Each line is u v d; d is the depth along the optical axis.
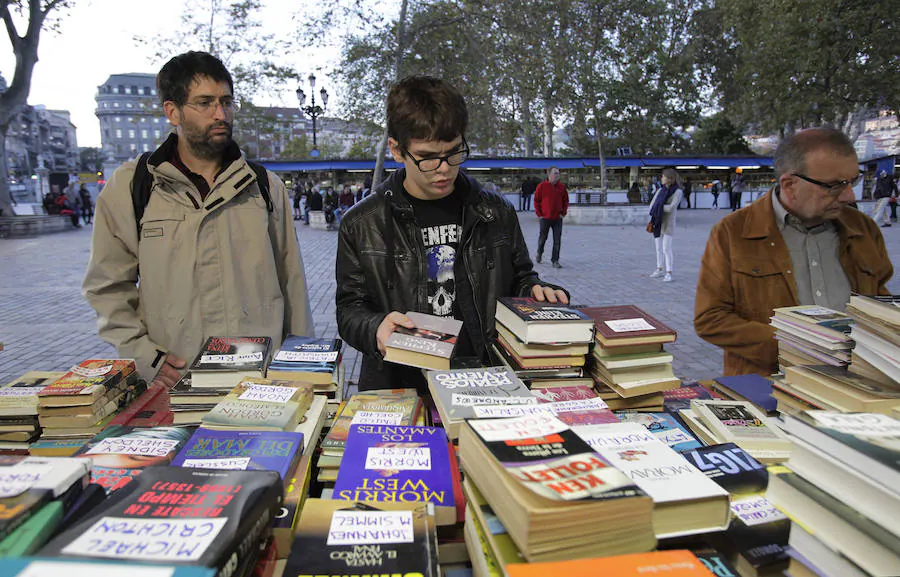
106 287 2.05
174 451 1.25
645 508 0.82
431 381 1.44
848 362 1.46
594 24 15.88
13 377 4.80
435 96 1.63
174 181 2.04
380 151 12.41
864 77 16.89
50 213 19.78
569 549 0.79
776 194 2.17
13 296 8.12
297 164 29.44
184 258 2.05
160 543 0.75
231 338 1.81
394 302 1.97
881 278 2.17
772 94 19.44
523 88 12.90
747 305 2.20
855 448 0.86
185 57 1.93
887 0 15.62
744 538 0.98
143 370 2.02
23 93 17.25
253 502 0.85
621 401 1.58
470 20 12.01
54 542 0.75
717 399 1.62
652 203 8.76
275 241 2.33
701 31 28.97
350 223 2.00
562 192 10.09
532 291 1.91
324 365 1.65
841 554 0.86
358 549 0.93
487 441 0.93
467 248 1.97
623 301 7.39
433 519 1.02
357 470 1.20
